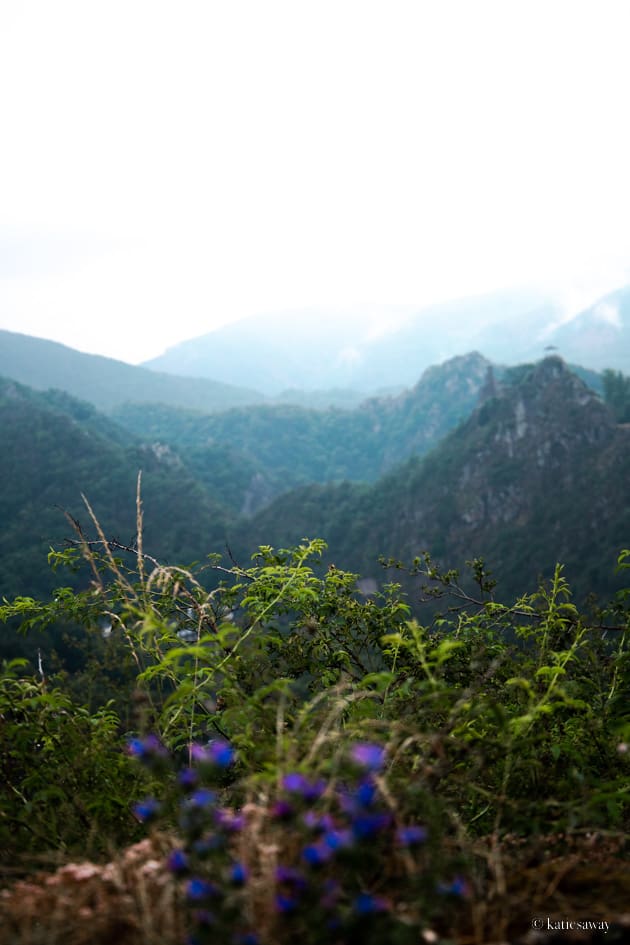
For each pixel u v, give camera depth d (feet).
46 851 7.80
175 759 9.23
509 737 8.16
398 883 5.85
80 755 9.10
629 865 6.64
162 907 5.37
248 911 5.22
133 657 11.83
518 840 7.09
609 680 11.46
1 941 5.49
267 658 11.75
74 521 11.30
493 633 12.80
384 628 13.17
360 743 7.66
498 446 504.84
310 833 5.44
